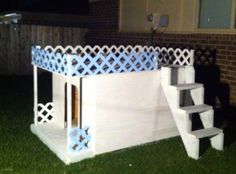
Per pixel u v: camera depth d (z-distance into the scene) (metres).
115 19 5.52
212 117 2.64
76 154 2.35
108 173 2.17
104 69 2.47
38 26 6.07
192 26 4.11
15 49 5.91
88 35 6.44
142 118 2.68
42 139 2.70
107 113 2.47
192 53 2.99
